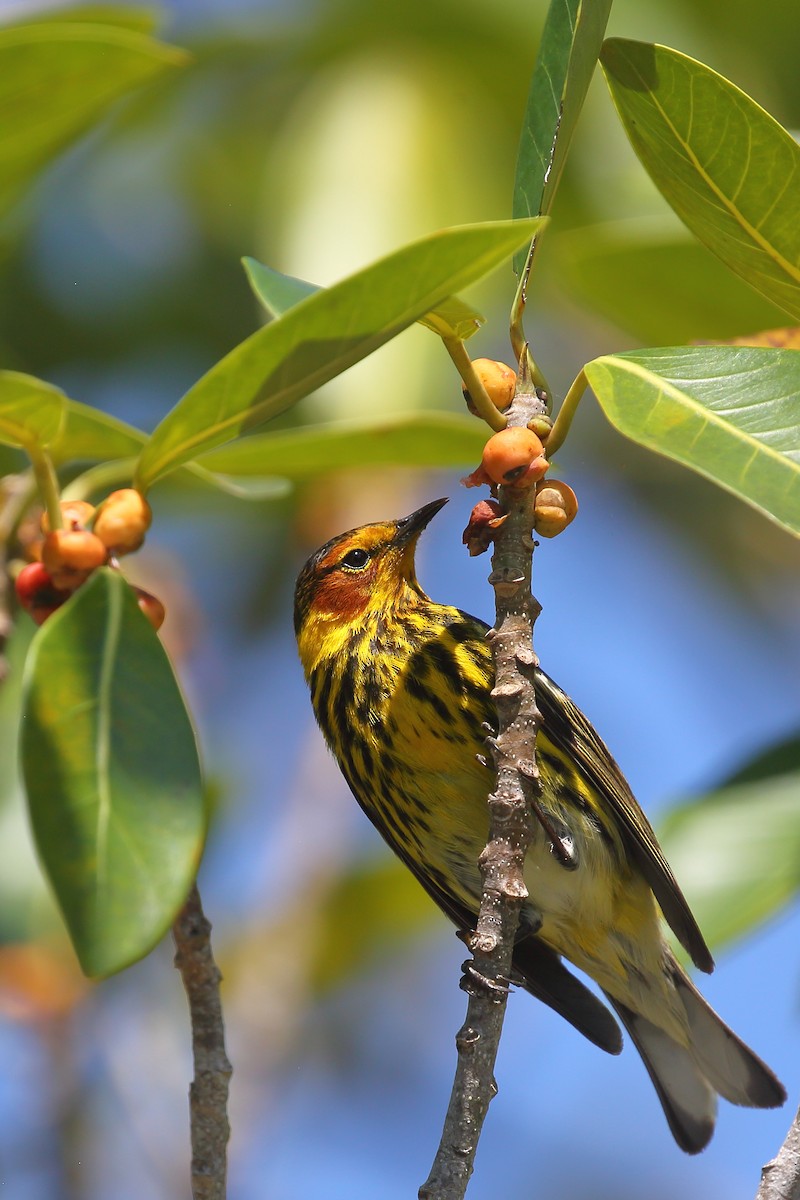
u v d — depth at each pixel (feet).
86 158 47.57
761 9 42.11
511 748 20.38
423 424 27.86
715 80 20.98
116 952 17.47
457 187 38.32
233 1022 42.83
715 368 19.17
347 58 40.93
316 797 45.47
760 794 30.19
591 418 56.59
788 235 22.03
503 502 20.52
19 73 24.04
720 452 18.15
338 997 46.14
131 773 18.34
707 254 29.25
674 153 21.95
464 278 17.80
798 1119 19.80
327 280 36.96
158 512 49.60
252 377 19.81
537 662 20.36
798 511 17.39
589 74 20.56
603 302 30.63
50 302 48.26
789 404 18.57
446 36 41.42
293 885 44.45
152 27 28.60
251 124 46.88
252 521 51.06
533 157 20.74
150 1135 38.14
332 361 19.48
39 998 36.11
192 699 43.32
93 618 19.08
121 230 48.55
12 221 46.03
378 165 38.19
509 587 20.26
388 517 48.16
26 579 21.79
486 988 20.27
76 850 17.83
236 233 48.44
